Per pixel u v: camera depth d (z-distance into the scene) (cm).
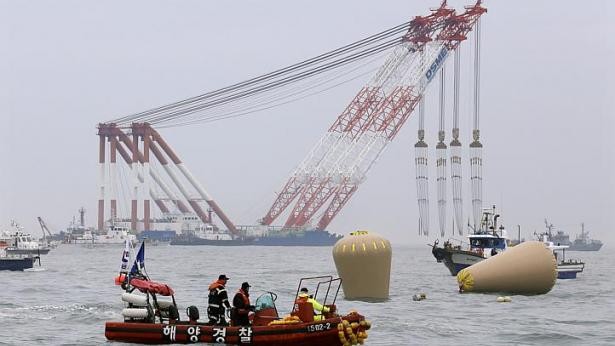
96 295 9656
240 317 5100
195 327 5084
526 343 5797
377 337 5950
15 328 6347
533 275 9369
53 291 10412
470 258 13125
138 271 5497
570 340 5947
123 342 5238
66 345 5481
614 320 7088
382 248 8375
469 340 5881
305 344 4925
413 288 10788
